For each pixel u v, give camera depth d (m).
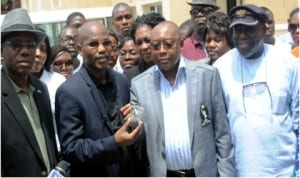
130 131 3.43
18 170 3.09
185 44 5.41
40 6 9.37
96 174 3.57
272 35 4.94
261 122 3.66
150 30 4.65
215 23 4.43
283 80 3.67
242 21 3.61
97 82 3.63
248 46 3.65
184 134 3.58
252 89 3.69
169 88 3.64
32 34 3.26
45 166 3.23
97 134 3.50
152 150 3.59
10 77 3.27
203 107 3.59
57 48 5.10
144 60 4.70
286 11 7.34
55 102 3.57
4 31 3.20
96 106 3.54
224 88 3.78
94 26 3.61
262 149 3.67
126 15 6.23
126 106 3.57
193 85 3.60
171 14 9.37
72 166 3.48
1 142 3.07
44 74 4.69
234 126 3.74
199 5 5.26
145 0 9.95
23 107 3.22
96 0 10.04
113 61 5.02
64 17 7.52
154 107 3.60
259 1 7.65
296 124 3.73
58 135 3.55
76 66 5.55
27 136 3.15
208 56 4.94
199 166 3.55
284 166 3.71
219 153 3.66
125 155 3.63
